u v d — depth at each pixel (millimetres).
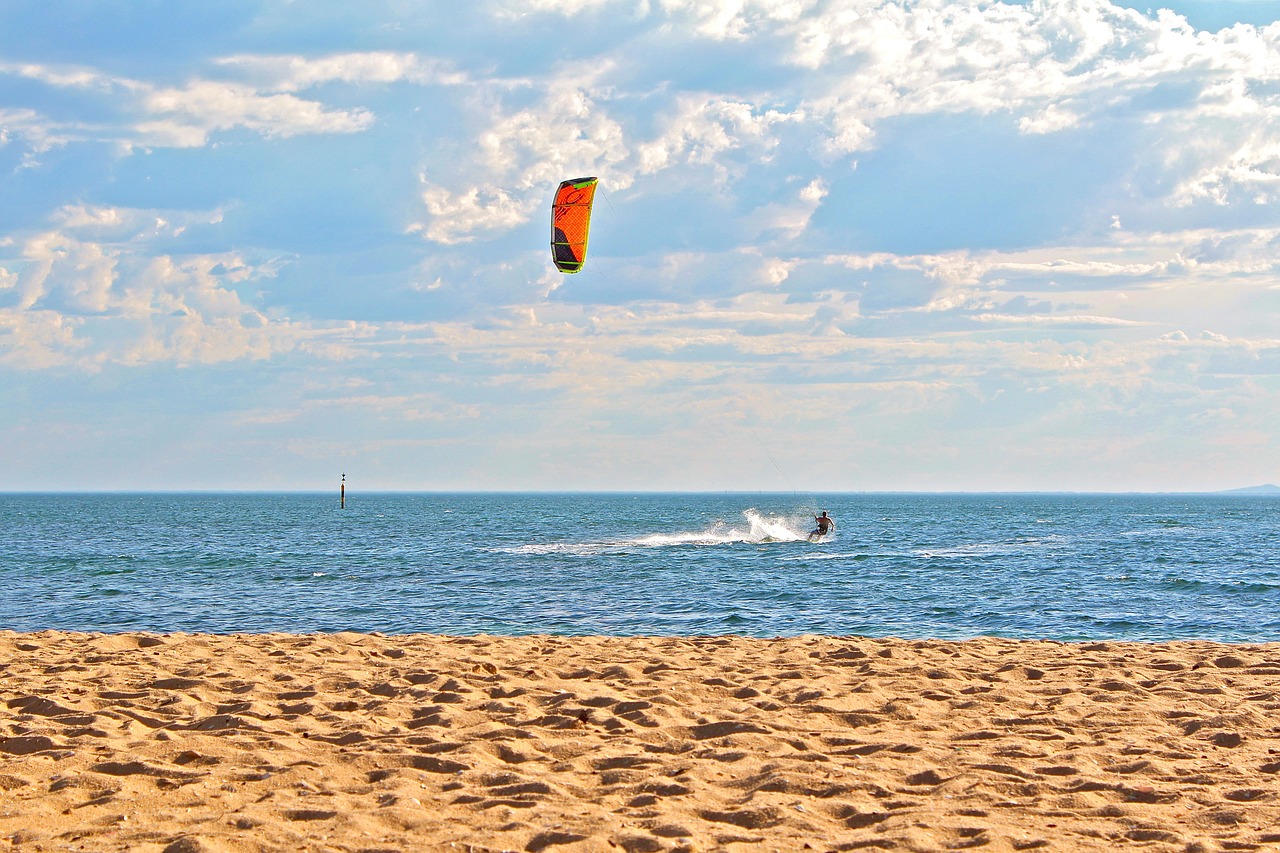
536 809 5785
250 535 61281
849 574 31266
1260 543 52719
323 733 7727
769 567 33938
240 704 8695
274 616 21609
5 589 27344
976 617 21078
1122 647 12953
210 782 6344
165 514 114000
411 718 8359
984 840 5359
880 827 5586
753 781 6523
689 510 140500
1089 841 5359
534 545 47438
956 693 9539
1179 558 39844
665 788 6258
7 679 10102
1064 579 29734
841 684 9953
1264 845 5293
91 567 35094
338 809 5758
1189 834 5477
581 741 7527
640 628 19578
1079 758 7055
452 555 40500
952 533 64312
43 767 6676
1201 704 9016
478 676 10328
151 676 10203
